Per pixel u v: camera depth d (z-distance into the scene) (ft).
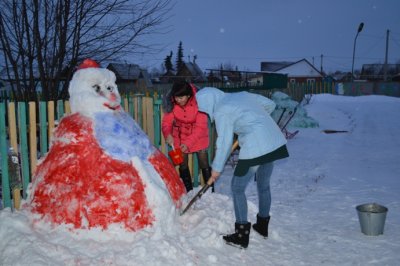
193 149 17.30
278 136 13.19
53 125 14.58
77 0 22.53
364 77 210.59
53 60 22.38
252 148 12.84
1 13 22.11
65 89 23.13
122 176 12.44
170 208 13.01
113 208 12.11
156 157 14.19
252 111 13.09
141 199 12.46
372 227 14.79
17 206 14.06
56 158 12.67
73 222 12.03
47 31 22.36
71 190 12.20
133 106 18.04
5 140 13.82
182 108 16.65
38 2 22.33
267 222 14.26
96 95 13.26
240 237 13.16
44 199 12.45
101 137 12.85
